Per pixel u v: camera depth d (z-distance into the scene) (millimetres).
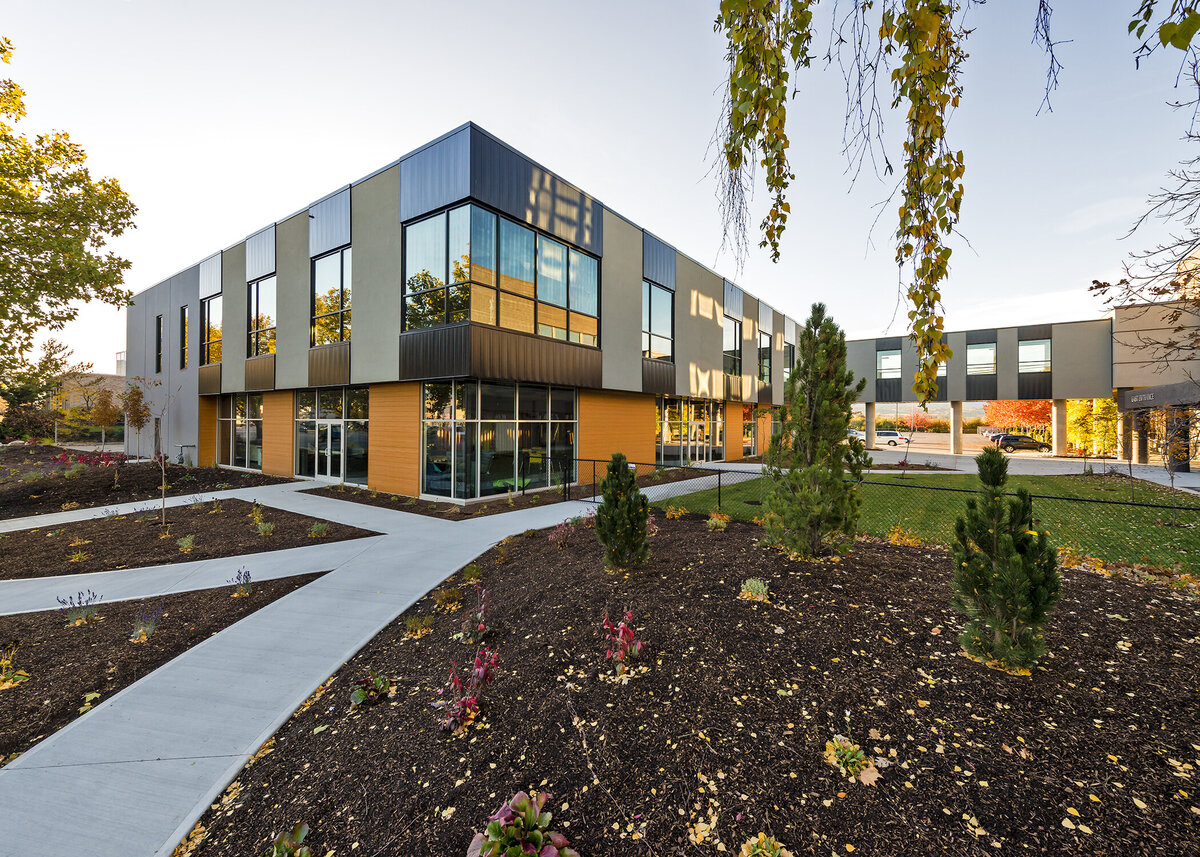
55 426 31891
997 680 2943
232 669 4062
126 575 6449
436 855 2246
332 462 13984
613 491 5148
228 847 2412
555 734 2918
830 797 2309
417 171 10617
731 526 7656
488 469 10938
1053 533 7531
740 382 21781
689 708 2979
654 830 2254
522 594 5102
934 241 1993
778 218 2344
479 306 9969
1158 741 2418
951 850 2006
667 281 16344
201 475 15430
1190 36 1349
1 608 5426
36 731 3352
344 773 2844
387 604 5371
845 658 3275
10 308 10945
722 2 1805
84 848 2400
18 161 10453
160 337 20688
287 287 14312
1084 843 1975
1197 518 8523
